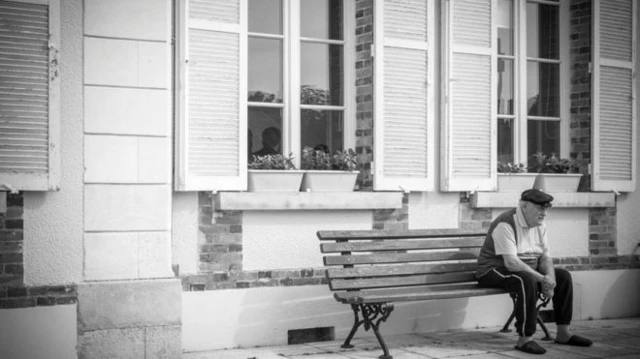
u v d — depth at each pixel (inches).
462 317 309.6
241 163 268.4
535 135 342.6
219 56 266.1
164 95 245.8
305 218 281.6
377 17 293.7
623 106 346.0
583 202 334.6
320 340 284.5
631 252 349.7
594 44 339.0
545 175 330.0
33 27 231.3
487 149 316.2
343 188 289.1
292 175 278.7
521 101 336.2
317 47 298.0
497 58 326.3
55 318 231.9
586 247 340.5
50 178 231.3
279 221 276.5
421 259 282.0
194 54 262.1
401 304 297.4
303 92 295.4
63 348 232.5
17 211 229.9
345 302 251.1
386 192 294.2
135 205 241.9
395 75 297.0
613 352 266.2
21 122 229.9
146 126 243.3
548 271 274.5
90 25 237.5
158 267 244.4
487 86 316.8
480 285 282.5
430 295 259.1
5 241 228.4
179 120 258.5
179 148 258.4
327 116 298.8
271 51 290.0
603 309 342.6
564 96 346.6
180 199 260.5
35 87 231.3
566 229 335.9
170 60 248.4
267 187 276.2
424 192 305.3
